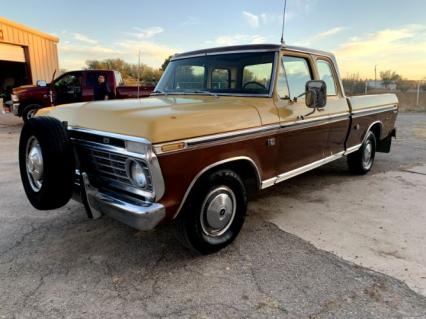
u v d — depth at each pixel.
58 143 2.96
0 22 16.64
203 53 4.39
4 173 6.27
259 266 3.14
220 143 3.12
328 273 3.02
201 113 3.07
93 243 3.59
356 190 5.27
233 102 3.68
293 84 4.14
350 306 2.59
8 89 22.00
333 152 5.05
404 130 11.73
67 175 3.02
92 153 3.16
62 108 3.65
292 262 3.21
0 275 3.00
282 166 4.00
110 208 2.92
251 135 3.43
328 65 4.89
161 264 3.19
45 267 3.13
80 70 11.49
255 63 3.96
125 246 3.52
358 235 3.75
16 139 10.20
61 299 2.69
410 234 3.77
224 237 3.42
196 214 3.10
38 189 3.25
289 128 3.93
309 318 2.47
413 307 2.58
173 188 2.83
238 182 3.40
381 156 7.69
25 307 2.60
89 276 3.00
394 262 3.20
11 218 4.20
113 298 2.71
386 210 4.46
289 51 4.05
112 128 2.90
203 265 3.17
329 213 4.36
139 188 2.85
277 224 4.04
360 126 5.57
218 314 2.53
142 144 2.63
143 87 8.73
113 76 11.59
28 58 18.81
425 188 5.36
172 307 2.61
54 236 3.74
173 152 2.76
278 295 2.73
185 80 4.50
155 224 2.79
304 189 5.32
